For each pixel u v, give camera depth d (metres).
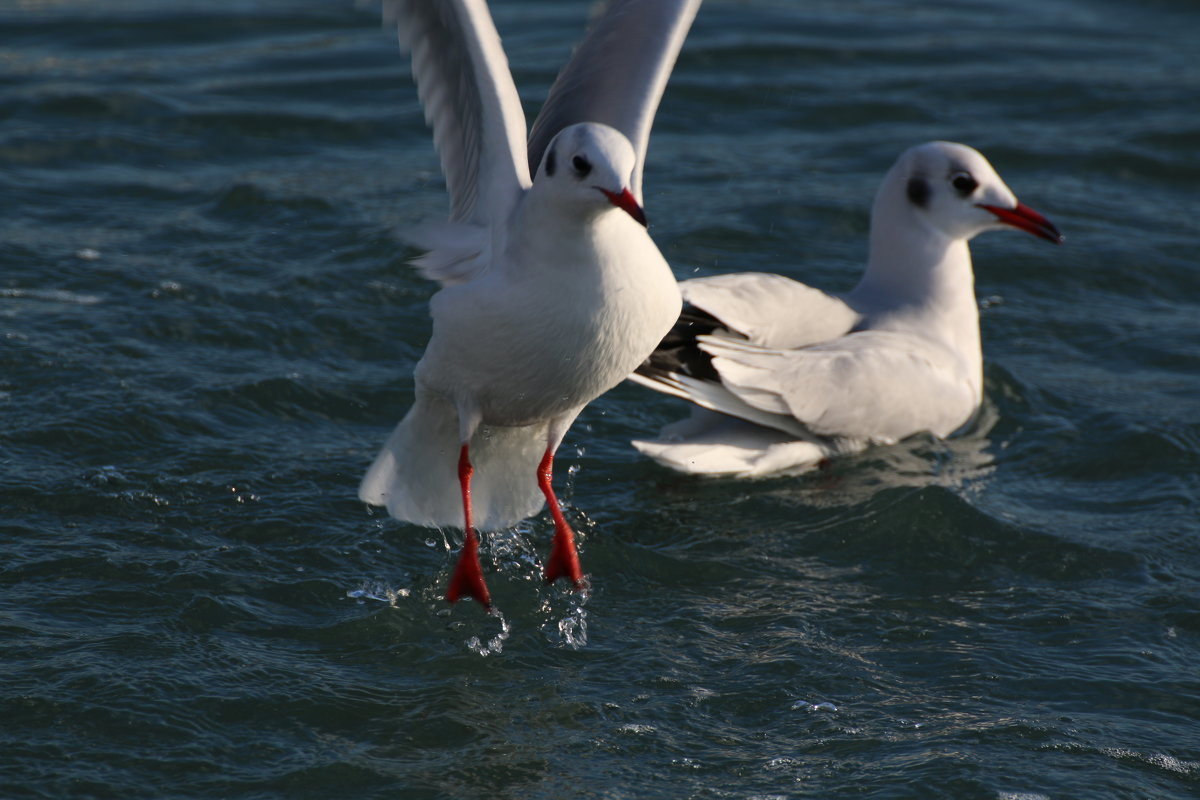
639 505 9.95
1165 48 20.00
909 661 8.22
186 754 7.24
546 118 8.83
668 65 8.58
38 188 14.64
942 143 11.29
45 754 7.18
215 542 9.16
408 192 14.85
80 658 7.89
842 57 19.28
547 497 8.59
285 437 10.54
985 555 9.36
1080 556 9.31
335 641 8.26
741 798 7.03
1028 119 17.34
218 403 10.86
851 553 9.41
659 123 17.06
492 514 8.87
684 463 10.12
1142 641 8.41
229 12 20.23
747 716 7.70
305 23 20.08
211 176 15.24
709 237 14.10
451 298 7.64
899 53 19.47
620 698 7.82
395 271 13.12
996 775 7.18
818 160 16.09
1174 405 11.31
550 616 8.59
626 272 7.37
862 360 10.52
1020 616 8.70
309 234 13.82
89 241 13.50
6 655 7.88
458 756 7.30
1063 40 20.33
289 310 12.37
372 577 8.90
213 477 9.91
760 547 9.45
